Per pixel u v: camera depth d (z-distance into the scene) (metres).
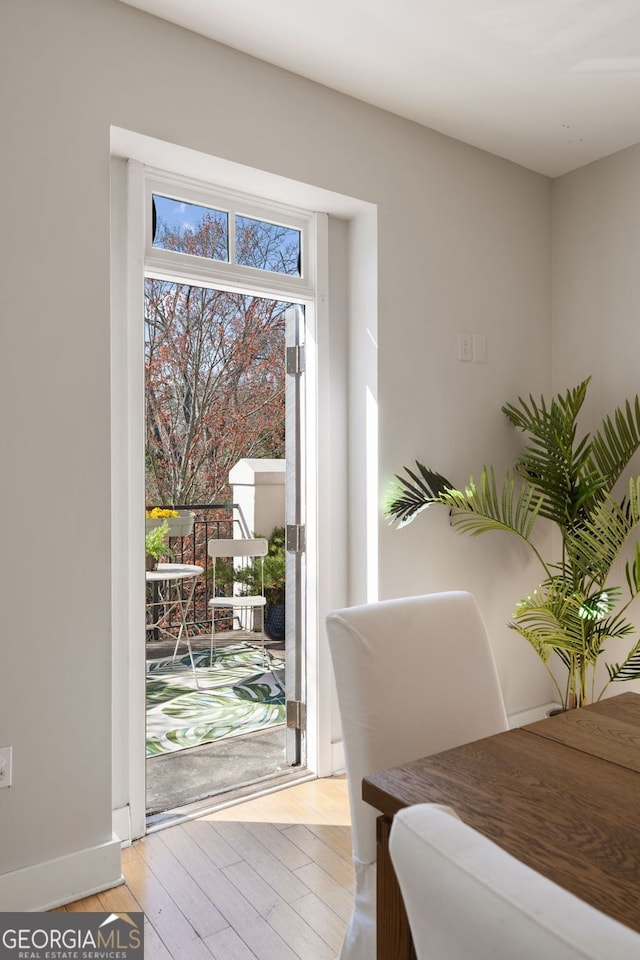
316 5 2.04
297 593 2.79
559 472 2.75
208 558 2.63
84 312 1.96
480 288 3.03
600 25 2.14
